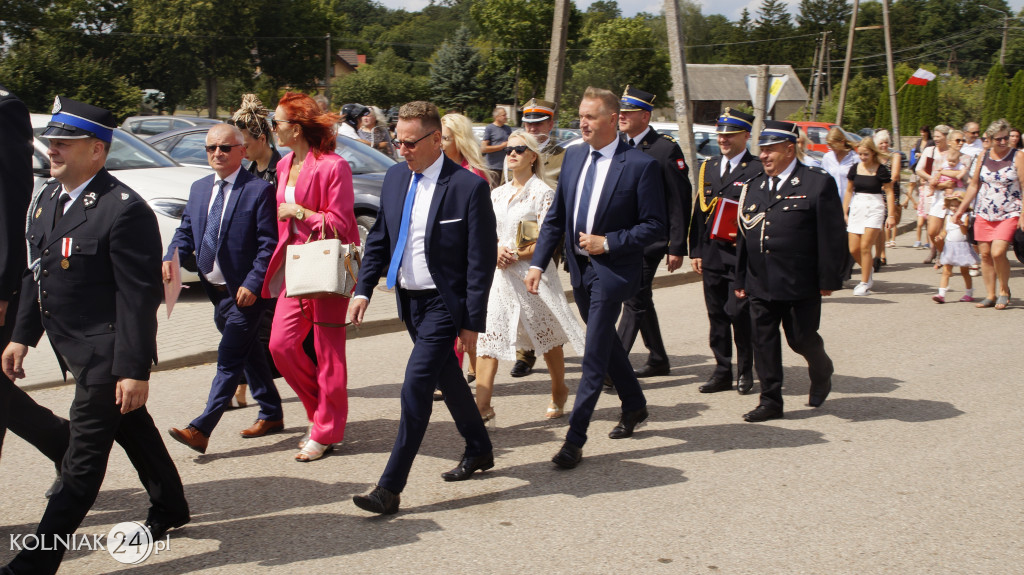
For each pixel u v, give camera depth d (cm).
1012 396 618
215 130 498
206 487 451
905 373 682
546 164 1025
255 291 486
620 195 477
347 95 6588
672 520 411
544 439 531
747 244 559
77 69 4794
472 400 455
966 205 951
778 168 548
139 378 331
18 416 388
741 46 9900
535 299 543
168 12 5691
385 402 606
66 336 337
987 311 929
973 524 408
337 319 486
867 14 9869
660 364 680
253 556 372
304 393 504
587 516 415
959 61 9100
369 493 408
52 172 335
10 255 315
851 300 998
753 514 418
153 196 875
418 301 429
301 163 497
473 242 420
